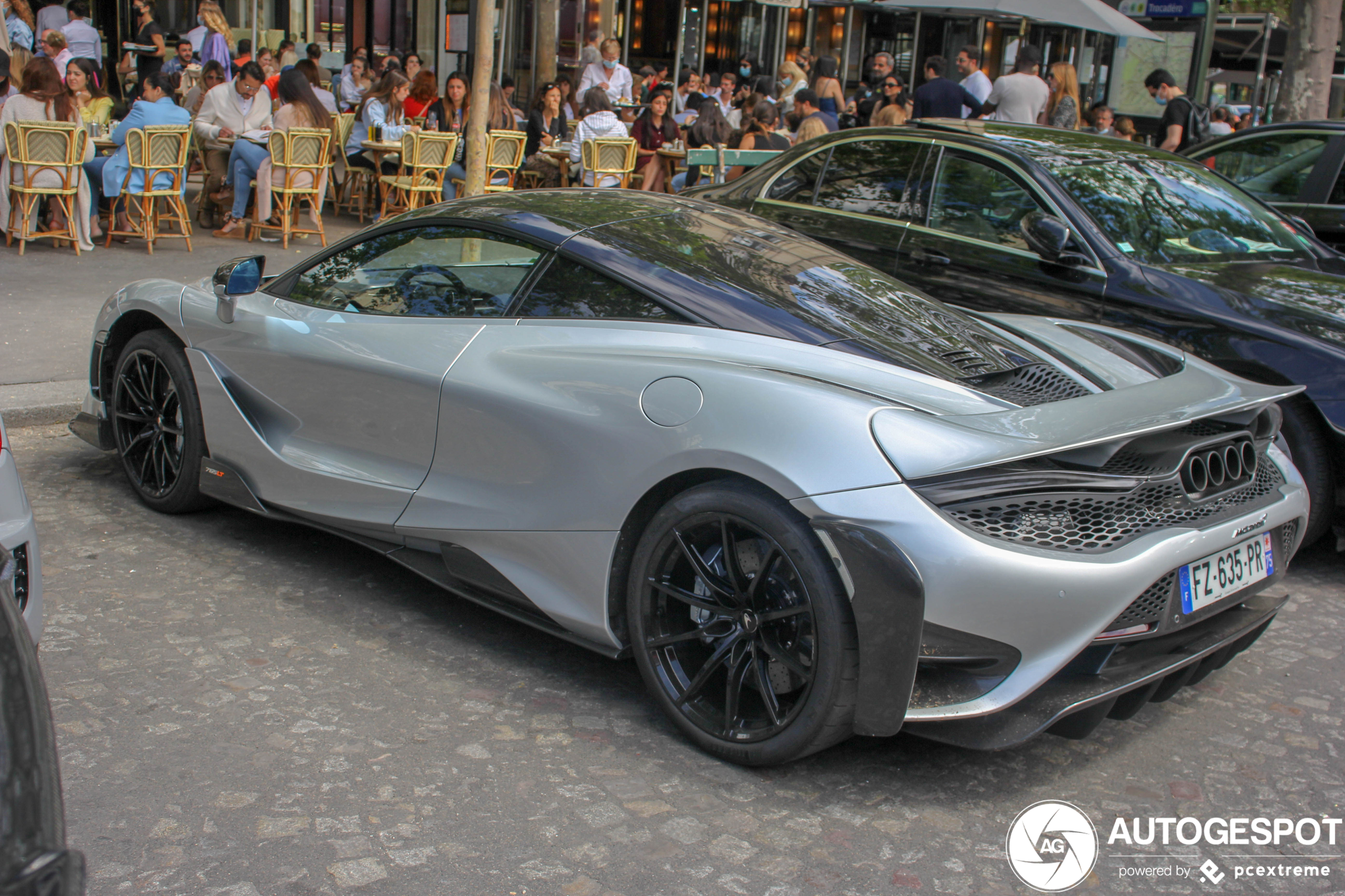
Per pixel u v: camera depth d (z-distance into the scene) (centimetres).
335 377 367
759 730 282
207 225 1042
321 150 958
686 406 286
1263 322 452
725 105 1627
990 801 284
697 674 293
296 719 298
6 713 130
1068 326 378
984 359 317
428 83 1116
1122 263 493
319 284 393
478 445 329
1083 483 268
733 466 275
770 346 300
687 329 309
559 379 313
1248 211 562
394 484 354
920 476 256
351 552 418
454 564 344
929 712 263
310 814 257
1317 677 367
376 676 326
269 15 1780
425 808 263
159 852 240
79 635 335
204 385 409
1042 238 496
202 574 387
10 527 254
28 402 525
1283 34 2345
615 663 346
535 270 341
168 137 877
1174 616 282
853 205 604
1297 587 448
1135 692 286
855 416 266
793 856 255
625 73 1580
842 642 263
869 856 257
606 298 325
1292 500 322
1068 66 1122
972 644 259
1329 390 430
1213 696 350
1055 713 264
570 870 244
